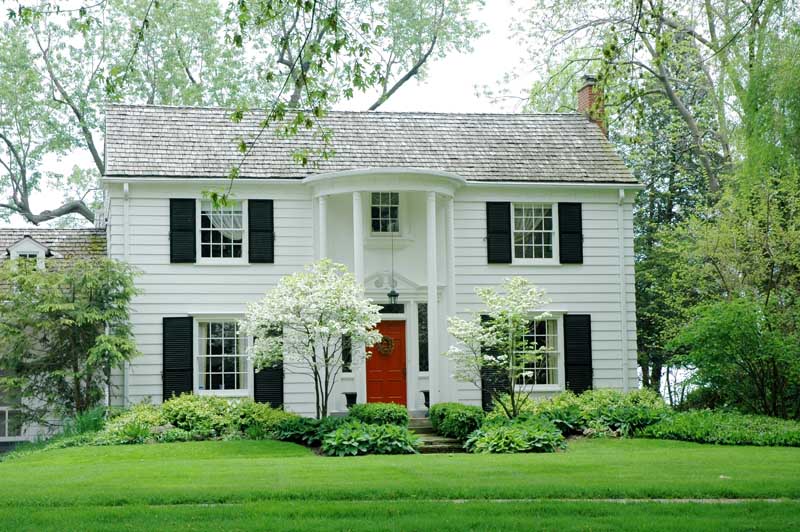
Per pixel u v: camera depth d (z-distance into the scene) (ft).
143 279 71.92
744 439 58.59
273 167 75.00
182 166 73.56
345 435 56.85
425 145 79.87
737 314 66.59
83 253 79.71
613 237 79.00
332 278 64.23
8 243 80.69
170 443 58.95
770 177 71.00
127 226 72.02
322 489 37.27
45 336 68.49
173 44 109.70
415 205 77.20
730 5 76.59
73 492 37.17
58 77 108.78
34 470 45.65
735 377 70.85
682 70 94.84
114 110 77.82
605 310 78.23
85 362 67.82
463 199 76.84
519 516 31.71
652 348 101.71
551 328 77.97
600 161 80.59
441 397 73.56
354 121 81.61
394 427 58.95
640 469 43.50
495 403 70.28
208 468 45.03
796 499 35.91
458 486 37.96
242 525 30.45
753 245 74.74
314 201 74.38
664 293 86.07
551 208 78.95
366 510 32.86
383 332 75.72
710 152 99.76
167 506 34.63
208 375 72.64
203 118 79.05
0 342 66.03
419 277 76.48
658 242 103.30
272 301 63.31
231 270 73.26
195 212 73.15
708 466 44.60
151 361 71.56
